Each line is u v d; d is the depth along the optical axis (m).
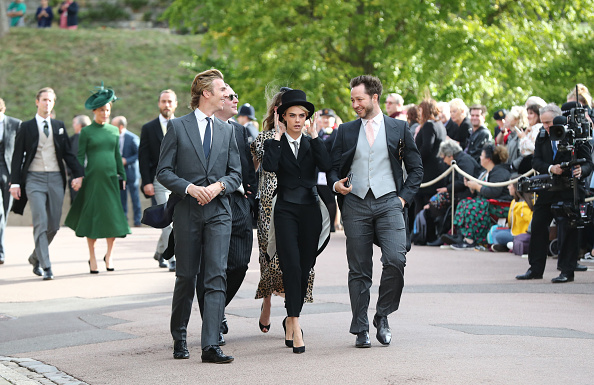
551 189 13.74
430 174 20.64
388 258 9.10
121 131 29.83
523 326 10.00
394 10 31.78
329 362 8.28
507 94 34.84
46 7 56.22
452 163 19.95
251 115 22.98
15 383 7.94
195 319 11.16
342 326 10.27
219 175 8.87
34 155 16.08
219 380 7.73
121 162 16.75
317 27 32.19
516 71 33.97
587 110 14.80
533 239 14.23
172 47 51.91
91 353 9.23
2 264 18.31
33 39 52.50
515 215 18.19
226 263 8.84
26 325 11.27
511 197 19.16
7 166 18.33
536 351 8.48
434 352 8.52
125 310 12.16
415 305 11.75
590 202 14.84
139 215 29.89
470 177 19.30
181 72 49.38
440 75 33.91
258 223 9.54
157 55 51.00
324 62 32.88
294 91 9.20
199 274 9.30
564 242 13.87
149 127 15.61
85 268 17.33
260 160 9.53
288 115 9.20
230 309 11.86
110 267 16.88
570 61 33.53
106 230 16.34
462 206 19.50
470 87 34.06
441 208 20.05
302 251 9.21
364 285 9.18
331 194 9.33
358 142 9.37
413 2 31.72
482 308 11.41
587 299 12.12
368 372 7.77
